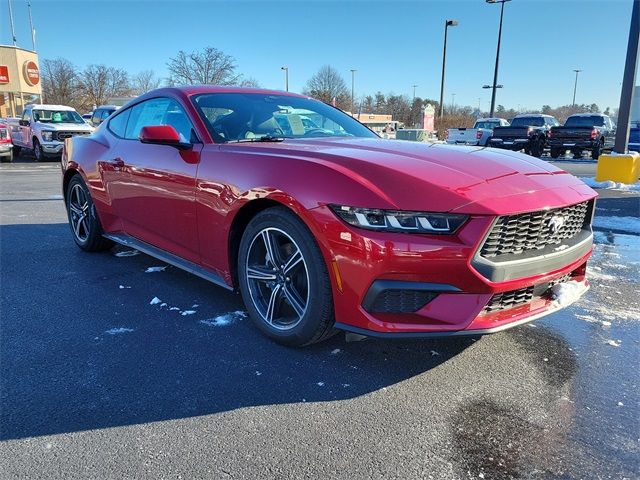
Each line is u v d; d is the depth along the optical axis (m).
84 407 2.34
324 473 1.94
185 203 3.38
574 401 2.44
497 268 2.36
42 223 6.52
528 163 3.02
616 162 10.85
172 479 1.90
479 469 1.97
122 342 3.00
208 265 3.36
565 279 2.91
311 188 2.57
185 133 3.54
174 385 2.54
